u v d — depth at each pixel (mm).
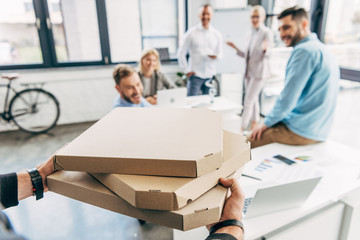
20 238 265
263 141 1664
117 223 1712
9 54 3570
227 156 542
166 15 4094
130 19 3932
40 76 3537
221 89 3893
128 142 508
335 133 3000
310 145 1472
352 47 2955
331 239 1109
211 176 484
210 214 435
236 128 2465
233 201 514
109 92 3922
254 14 3021
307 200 984
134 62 4102
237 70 3889
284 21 1468
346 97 3957
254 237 838
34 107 3553
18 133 3496
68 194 524
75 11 3664
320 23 2836
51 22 3588
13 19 3459
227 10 3613
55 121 3547
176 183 427
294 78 1408
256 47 3107
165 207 412
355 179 1102
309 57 1363
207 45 3332
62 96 3723
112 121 633
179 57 3430
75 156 463
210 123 600
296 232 960
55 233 1622
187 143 494
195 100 2582
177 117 648
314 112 1434
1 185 500
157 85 2535
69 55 3824
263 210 895
